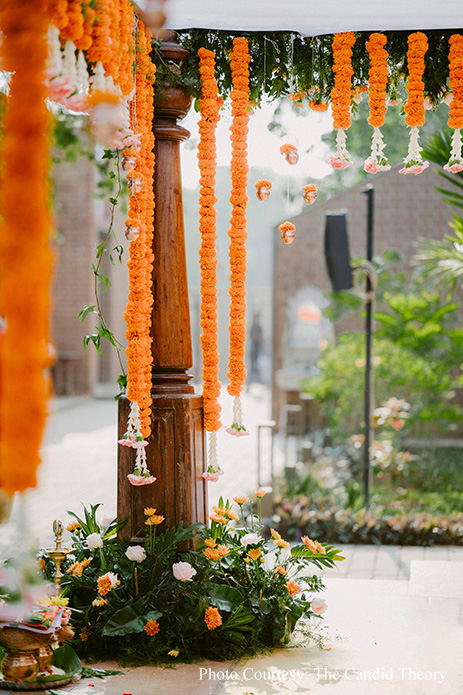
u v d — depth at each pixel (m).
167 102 4.09
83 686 3.45
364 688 3.42
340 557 4.10
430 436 11.30
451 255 6.82
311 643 4.02
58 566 3.79
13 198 2.10
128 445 3.81
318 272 14.25
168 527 4.07
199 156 4.13
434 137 5.69
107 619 3.81
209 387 4.20
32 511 7.74
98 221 20.16
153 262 4.16
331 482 9.17
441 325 11.40
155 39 3.96
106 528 4.28
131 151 3.45
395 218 13.47
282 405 14.25
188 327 4.24
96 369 21.72
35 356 2.03
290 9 3.66
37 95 2.19
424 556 6.26
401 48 4.15
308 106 4.36
